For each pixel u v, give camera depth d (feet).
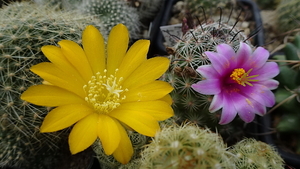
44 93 0.17
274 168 0.19
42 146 0.24
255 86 0.21
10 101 0.21
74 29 0.23
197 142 0.15
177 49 0.23
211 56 0.20
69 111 0.18
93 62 0.20
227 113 0.20
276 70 0.21
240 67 0.21
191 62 0.21
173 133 0.16
